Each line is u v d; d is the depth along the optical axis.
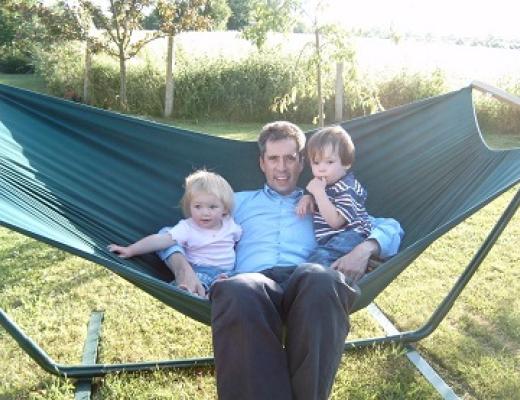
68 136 2.03
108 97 7.64
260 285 1.38
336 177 1.89
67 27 7.04
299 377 1.35
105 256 1.62
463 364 2.05
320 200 1.84
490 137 6.20
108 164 2.06
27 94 1.99
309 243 1.91
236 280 1.38
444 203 2.00
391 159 2.25
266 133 1.96
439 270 2.82
